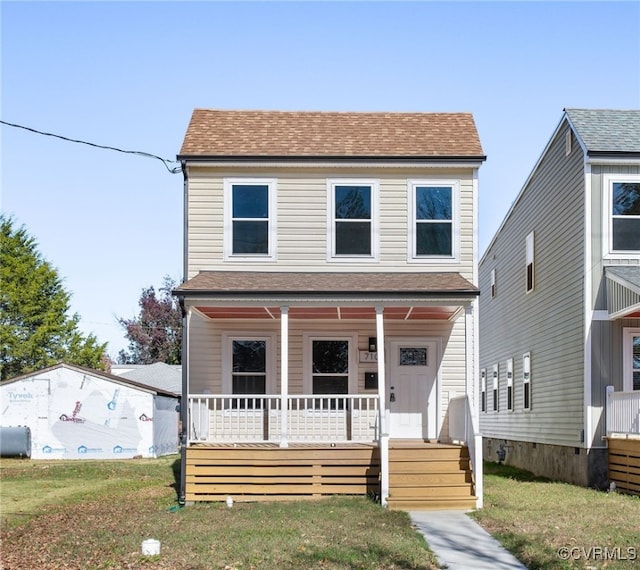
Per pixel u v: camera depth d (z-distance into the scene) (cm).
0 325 4503
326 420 1841
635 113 2039
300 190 1869
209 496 1560
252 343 1867
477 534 1196
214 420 1698
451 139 1927
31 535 1226
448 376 1856
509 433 2781
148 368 4700
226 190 1861
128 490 1870
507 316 2861
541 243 2341
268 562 973
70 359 4616
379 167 1862
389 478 1545
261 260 1850
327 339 1873
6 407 3033
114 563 990
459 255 1855
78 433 3023
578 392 1908
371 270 1850
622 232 1861
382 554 1022
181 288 1600
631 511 1374
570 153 2012
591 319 1838
